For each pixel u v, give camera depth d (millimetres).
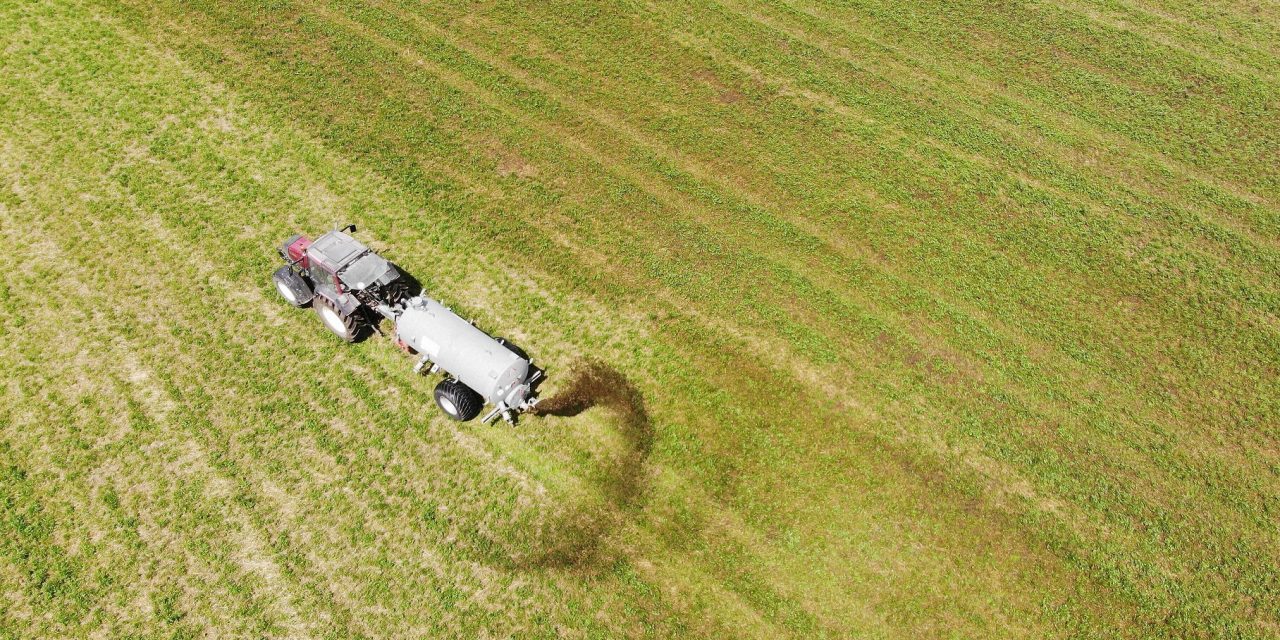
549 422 18391
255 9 29016
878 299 21578
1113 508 17531
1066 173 25406
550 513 16969
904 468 18078
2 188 22219
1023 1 32031
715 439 18375
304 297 19375
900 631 15789
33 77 25500
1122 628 15898
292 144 24234
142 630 14969
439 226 22359
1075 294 21922
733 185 24547
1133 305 21688
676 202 23859
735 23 30531
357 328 18906
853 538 16938
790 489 17625
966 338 20750
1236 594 16328
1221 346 20719
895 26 30844
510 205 23188
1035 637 15773
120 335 19234
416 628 15305
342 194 22953
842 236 23234
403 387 18734
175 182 22797
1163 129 26906
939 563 16656
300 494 16859
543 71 27844
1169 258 22875
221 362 18875
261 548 16094
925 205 24250
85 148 23484
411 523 16594
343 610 15430
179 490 16750
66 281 20219
